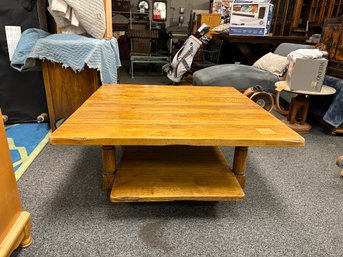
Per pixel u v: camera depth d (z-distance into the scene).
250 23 3.20
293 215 1.17
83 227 1.05
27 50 1.69
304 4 4.67
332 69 2.26
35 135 1.89
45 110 2.10
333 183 1.43
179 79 3.37
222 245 0.99
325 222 1.13
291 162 1.65
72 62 1.65
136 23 5.64
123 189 1.05
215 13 4.50
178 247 0.97
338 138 2.06
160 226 1.07
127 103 1.28
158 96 1.43
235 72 2.48
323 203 1.26
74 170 1.44
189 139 0.90
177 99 1.39
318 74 1.95
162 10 5.70
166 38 5.11
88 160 1.55
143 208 1.17
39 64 1.79
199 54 3.74
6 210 0.84
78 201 1.20
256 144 0.93
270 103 2.27
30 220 1.03
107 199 1.22
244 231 1.07
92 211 1.14
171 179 1.12
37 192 1.25
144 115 1.12
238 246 0.99
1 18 1.81
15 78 1.98
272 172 1.52
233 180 1.14
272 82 2.51
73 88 1.80
